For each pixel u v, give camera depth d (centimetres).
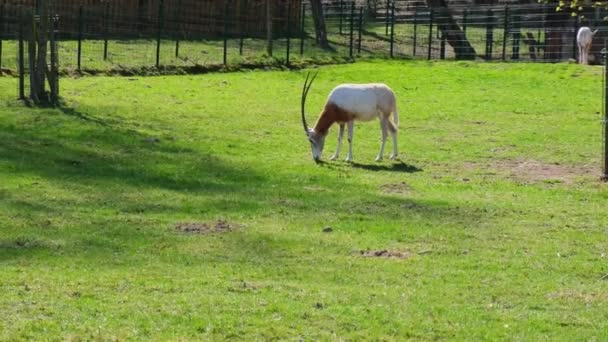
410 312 1371
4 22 4619
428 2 6097
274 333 1260
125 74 4381
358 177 2539
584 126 3438
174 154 2750
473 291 1511
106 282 1503
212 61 4853
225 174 2516
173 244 1797
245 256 1723
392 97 2811
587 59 5122
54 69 3422
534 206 2238
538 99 4041
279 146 2966
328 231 1942
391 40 5653
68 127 3000
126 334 1241
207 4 5609
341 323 1308
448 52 5897
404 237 1905
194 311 1345
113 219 1986
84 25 5050
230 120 3391
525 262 1720
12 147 2694
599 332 1299
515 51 5600
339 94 2734
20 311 1330
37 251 1717
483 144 3098
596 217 2130
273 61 5041
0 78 3816
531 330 1302
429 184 2475
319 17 5669
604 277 1623
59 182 2328
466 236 1923
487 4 6581
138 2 5297
